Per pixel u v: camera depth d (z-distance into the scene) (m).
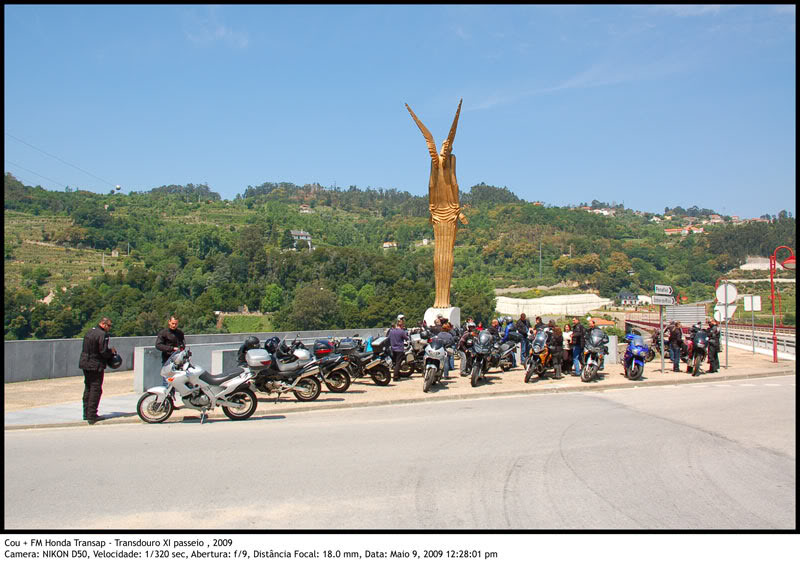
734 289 21.23
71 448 8.98
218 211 191.62
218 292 84.81
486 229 173.00
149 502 6.44
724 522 5.90
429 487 6.93
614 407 12.88
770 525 5.83
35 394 14.88
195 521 5.91
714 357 19.38
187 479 7.26
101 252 106.38
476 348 15.94
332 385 14.94
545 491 6.80
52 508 6.26
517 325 21.47
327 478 7.28
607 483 7.12
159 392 11.14
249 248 97.94
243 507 6.28
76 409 12.49
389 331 16.86
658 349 24.27
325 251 98.69
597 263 125.56
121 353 20.48
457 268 139.88
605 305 106.38
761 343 31.58
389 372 16.36
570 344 18.70
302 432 10.12
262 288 90.31
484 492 6.76
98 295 70.62
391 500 6.48
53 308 64.31
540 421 11.15
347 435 9.84
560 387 15.73
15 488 6.93
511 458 8.27
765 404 13.26
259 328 79.56
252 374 12.01
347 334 28.89
